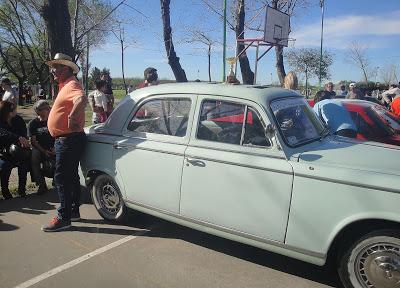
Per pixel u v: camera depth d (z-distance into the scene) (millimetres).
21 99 32344
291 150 3693
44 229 4922
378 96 25234
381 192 3170
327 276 3920
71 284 3785
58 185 4918
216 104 4113
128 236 4824
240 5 14625
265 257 4301
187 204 4219
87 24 12578
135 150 4609
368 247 3338
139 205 4688
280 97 4078
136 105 4785
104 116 8859
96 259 4258
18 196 6293
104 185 5160
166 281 3828
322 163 3502
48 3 7312
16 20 33750
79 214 5266
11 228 5051
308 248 3533
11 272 3998
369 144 4160
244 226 3850
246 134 3881
